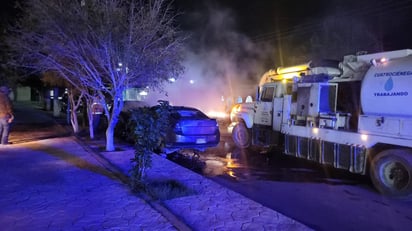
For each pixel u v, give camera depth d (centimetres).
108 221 450
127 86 934
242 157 1038
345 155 762
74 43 868
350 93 830
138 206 510
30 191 577
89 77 919
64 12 841
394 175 657
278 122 1016
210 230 430
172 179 668
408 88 654
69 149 984
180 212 493
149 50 919
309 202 609
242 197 564
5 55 1063
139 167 589
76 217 464
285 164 939
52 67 908
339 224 504
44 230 420
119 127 1254
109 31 839
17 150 966
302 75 952
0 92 1057
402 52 704
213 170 859
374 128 709
